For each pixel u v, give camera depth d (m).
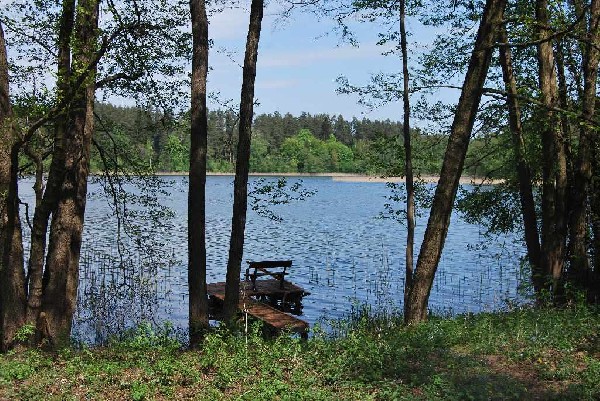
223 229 44.78
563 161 14.40
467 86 11.69
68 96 10.44
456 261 29.72
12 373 8.53
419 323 11.30
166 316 17.58
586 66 13.39
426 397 7.03
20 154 12.62
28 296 11.67
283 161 139.00
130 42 12.41
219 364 8.72
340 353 9.23
